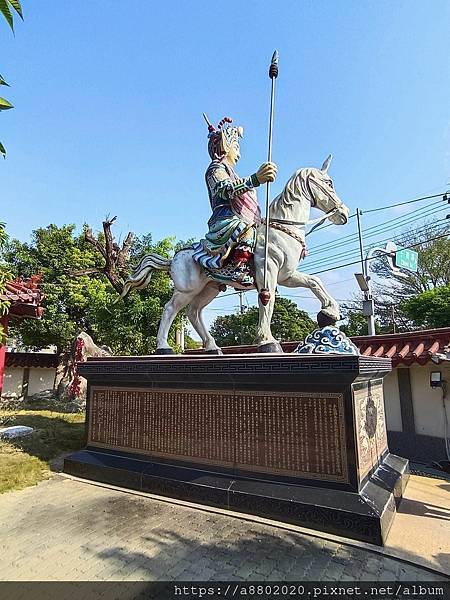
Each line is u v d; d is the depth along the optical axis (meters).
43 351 26.56
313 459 5.14
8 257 19.55
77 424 10.56
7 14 2.87
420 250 28.09
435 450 8.48
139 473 6.33
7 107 3.12
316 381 5.20
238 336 34.81
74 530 4.82
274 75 6.83
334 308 6.82
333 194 7.55
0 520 5.13
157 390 6.83
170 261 8.30
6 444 8.39
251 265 7.12
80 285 18.78
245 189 6.91
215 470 5.89
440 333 8.48
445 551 4.22
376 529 4.34
